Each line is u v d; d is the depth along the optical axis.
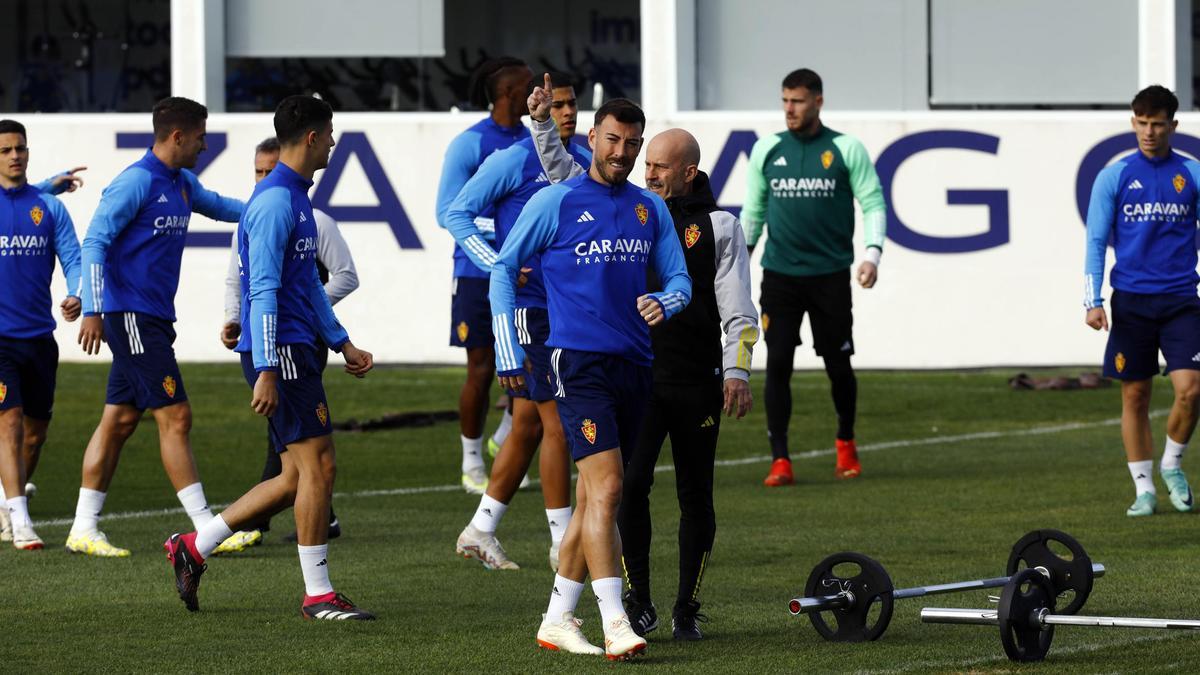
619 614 18.23
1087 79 63.94
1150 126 28.92
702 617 20.48
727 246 19.59
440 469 37.50
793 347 34.94
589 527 18.31
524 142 24.81
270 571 24.77
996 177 57.81
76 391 49.69
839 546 26.66
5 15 78.88
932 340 57.84
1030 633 18.27
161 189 25.61
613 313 18.59
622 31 80.00
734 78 63.84
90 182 58.50
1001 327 57.84
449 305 57.91
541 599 22.41
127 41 79.25
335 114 57.84
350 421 44.16
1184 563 24.45
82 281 25.28
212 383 51.91
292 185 21.23
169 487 34.41
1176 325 29.20
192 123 25.77
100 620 20.95
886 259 57.91
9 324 27.17
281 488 21.58
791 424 45.22
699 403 19.53
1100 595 22.09
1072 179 57.75
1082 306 57.81
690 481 19.81
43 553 26.34
